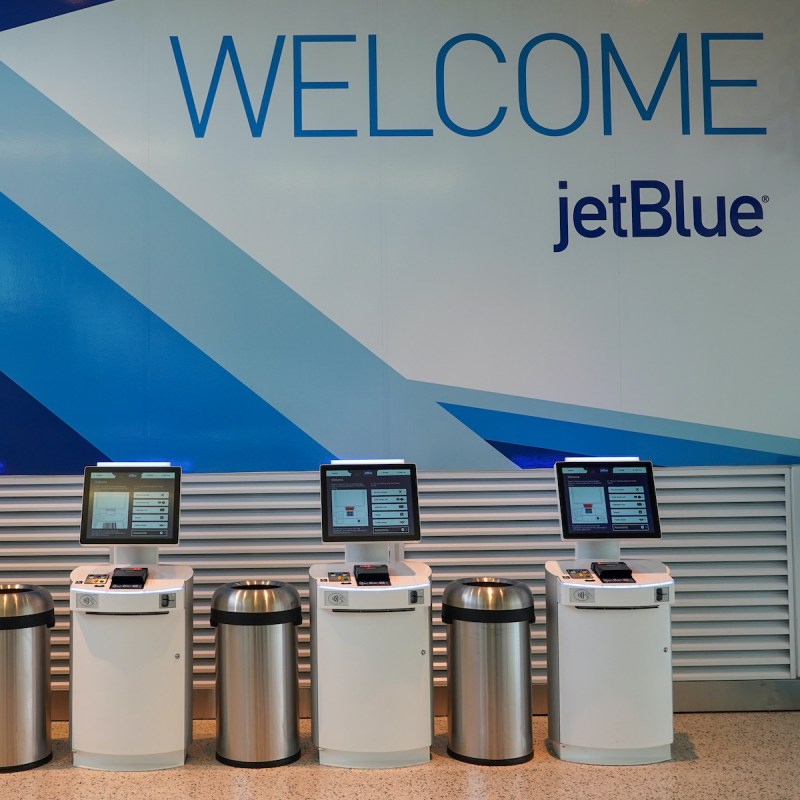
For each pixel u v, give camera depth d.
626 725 4.20
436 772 4.14
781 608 5.11
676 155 5.17
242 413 5.05
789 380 5.14
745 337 5.15
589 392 5.11
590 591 4.18
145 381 5.04
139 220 5.06
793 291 5.17
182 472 5.03
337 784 3.99
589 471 4.44
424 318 5.08
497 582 4.41
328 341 5.07
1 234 5.04
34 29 5.07
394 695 4.18
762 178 5.15
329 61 5.12
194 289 5.05
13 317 5.03
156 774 4.11
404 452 5.07
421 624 4.23
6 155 5.05
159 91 5.08
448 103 5.13
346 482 4.38
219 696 4.29
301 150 5.10
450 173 5.12
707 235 5.16
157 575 4.32
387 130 5.11
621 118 5.16
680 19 5.18
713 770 4.15
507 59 5.15
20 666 4.17
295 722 4.30
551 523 5.11
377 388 5.07
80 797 3.84
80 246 5.04
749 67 5.16
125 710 4.11
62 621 4.97
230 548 5.01
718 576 5.09
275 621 4.23
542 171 5.13
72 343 5.04
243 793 3.88
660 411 5.12
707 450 5.12
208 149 5.08
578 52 5.16
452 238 5.10
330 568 4.42
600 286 5.13
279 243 5.07
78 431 5.03
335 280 5.07
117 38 5.09
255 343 5.06
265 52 5.11
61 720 4.96
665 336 5.14
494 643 4.23
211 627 4.99
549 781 4.02
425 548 5.05
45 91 5.07
